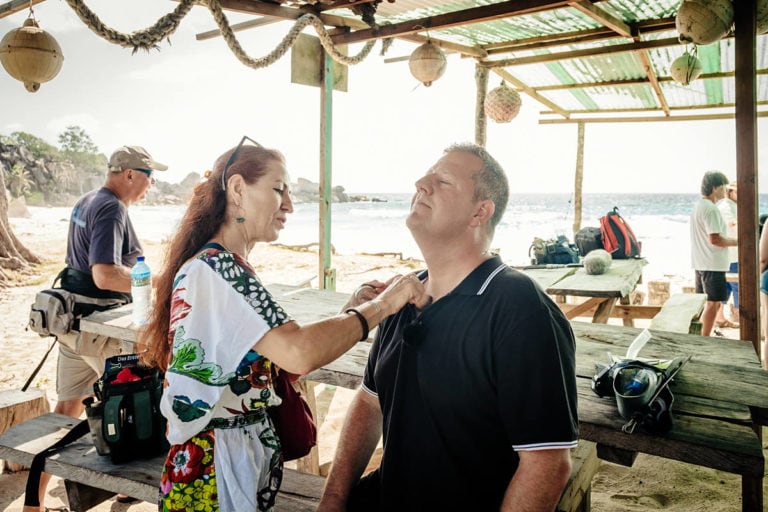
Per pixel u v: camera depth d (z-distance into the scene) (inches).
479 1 193.5
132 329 118.0
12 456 97.0
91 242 126.6
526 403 51.3
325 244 207.6
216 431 57.8
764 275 187.3
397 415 59.4
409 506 58.8
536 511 50.5
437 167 62.9
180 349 55.6
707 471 134.5
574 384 54.6
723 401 79.4
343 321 58.5
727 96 332.8
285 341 55.4
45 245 783.1
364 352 106.9
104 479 85.4
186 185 3272.6
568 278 206.7
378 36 188.5
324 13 193.0
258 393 59.4
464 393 55.2
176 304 57.4
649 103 369.1
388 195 4495.6
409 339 58.4
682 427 71.1
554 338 52.8
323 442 155.9
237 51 145.5
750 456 63.4
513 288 55.2
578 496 77.5
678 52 245.3
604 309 187.3
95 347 129.7
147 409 88.5
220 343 55.6
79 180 3420.3
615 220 254.8
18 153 3046.3
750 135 146.8
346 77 214.2
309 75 199.9
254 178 61.9
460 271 62.4
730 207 255.3
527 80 315.3
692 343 108.5
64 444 95.8
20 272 488.7
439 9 204.8
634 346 89.1
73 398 135.6
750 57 144.8
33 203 2930.6
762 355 213.5
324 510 65.0
